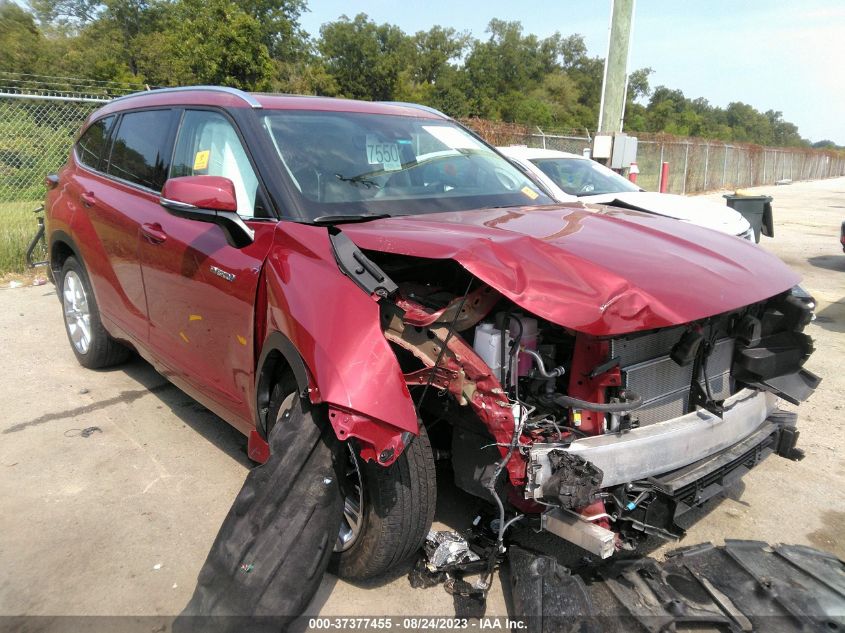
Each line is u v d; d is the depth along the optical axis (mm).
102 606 2588
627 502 2344
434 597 2658
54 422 4168
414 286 2805
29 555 2885
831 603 2418
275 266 2662
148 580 2744
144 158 3949
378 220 2914
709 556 2699
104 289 4270
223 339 3049
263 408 2807
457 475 2678
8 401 4469
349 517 2658
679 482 2412
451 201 3318
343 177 3156
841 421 4422
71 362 5242
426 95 54438
